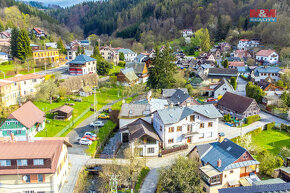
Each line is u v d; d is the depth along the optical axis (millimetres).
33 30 199125
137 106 69188
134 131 59812
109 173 47906
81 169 50719
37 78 90250
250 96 98875
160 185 46844
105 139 64625
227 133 71125
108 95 103250
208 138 65625
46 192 42094
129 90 102000
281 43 182500
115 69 145625
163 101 78500
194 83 114688
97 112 83250
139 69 132875
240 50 183375
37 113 67062
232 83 113500
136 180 48781
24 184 41250
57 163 42188
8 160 40344
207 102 94375
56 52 145250
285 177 47625
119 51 185500
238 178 45469
